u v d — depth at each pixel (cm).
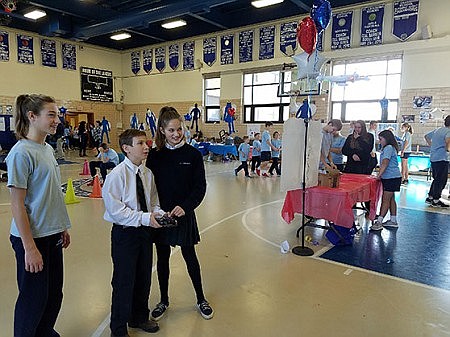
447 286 285
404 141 828
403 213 529
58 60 1448
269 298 262
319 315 238
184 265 325
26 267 159
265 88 1238
